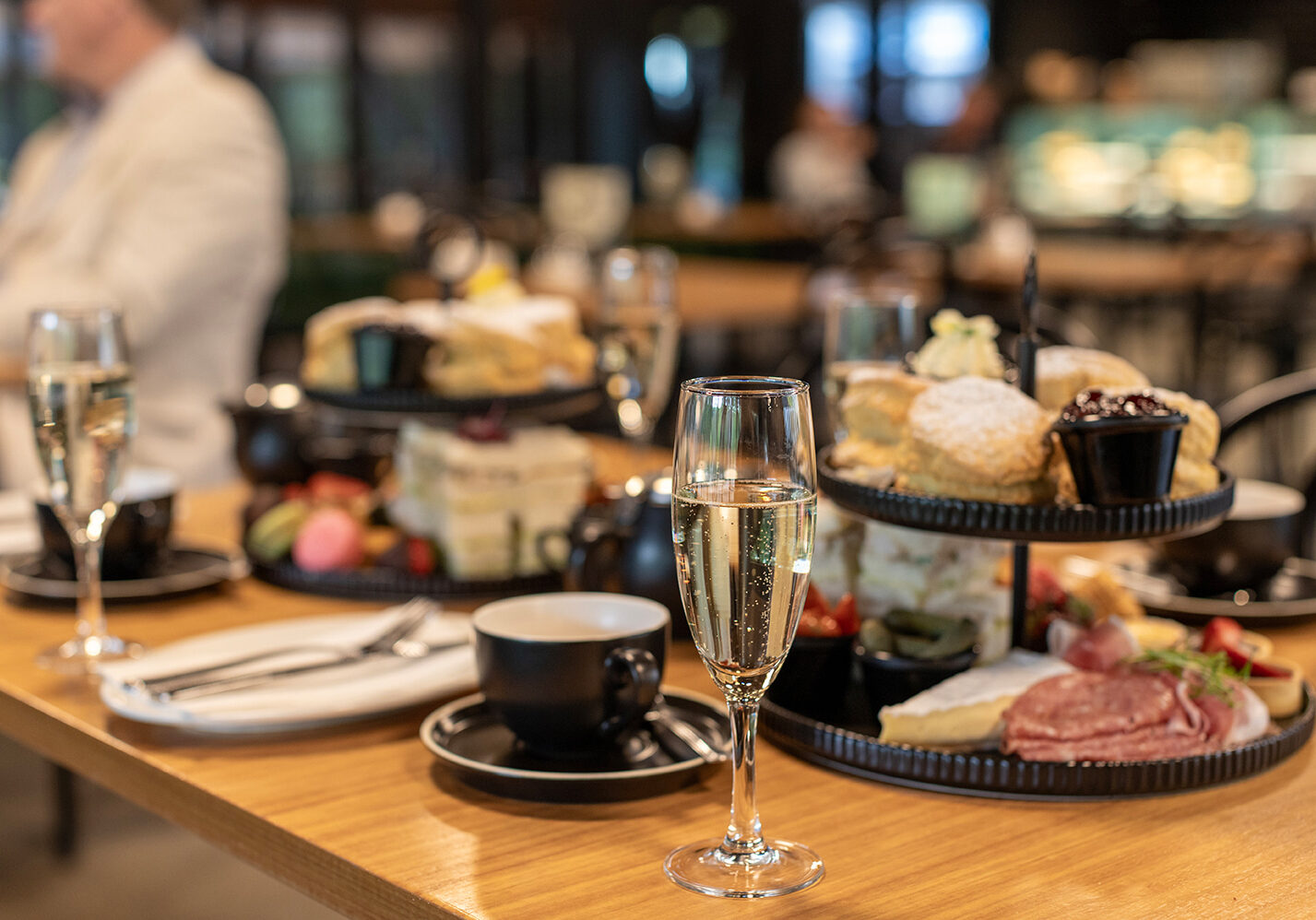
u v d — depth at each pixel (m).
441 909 0.78
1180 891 0.80
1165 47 10.06
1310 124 8.90
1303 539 2.00
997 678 1.01
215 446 2.82
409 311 1.76
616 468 2.02
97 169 2.79
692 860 0.84
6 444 2.71
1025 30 10.52
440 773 1.00
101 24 2.78
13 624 1.40
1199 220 7.53
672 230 7.65
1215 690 1.01
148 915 1.29
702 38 10.11
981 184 6.81
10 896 1.49
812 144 8.85
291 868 0.90
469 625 1.27
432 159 8.25
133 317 2.71
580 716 0.97
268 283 2.97
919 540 1.10
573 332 1.85
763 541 0.77
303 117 7.56
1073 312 6.24
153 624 1.39
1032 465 0.98
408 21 7.97
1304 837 0.88
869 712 1.09
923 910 0.78
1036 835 0.89
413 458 1.57
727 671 0.81
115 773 1.06
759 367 5.38
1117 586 1.23
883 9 10.80
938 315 1.21
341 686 1.09
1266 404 1.91
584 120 9.23
